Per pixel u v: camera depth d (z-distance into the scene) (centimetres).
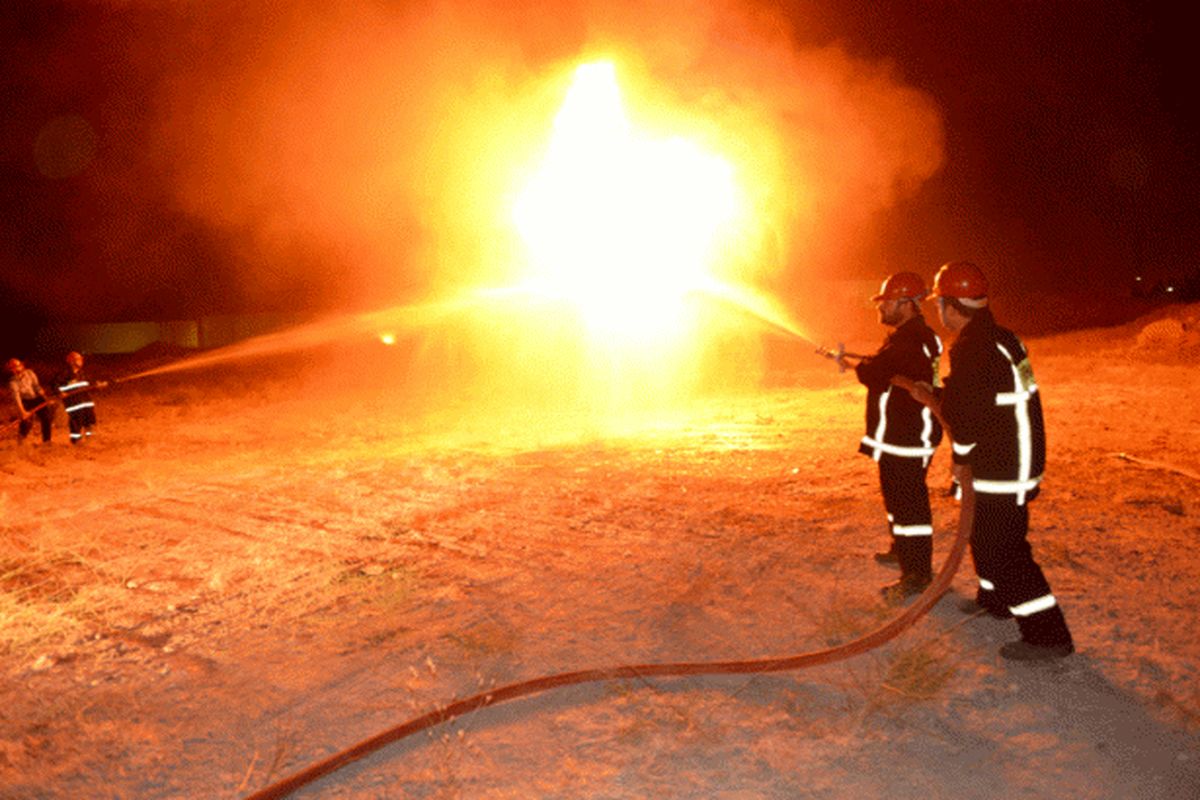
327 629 479
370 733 368
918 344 478
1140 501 654
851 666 404
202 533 696
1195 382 1294
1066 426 988
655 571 545
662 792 317
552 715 374
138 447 1260
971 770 324
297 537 668
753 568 539
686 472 833
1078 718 354
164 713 393
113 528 725
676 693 387
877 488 734
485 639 446
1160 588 481
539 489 784
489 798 318
